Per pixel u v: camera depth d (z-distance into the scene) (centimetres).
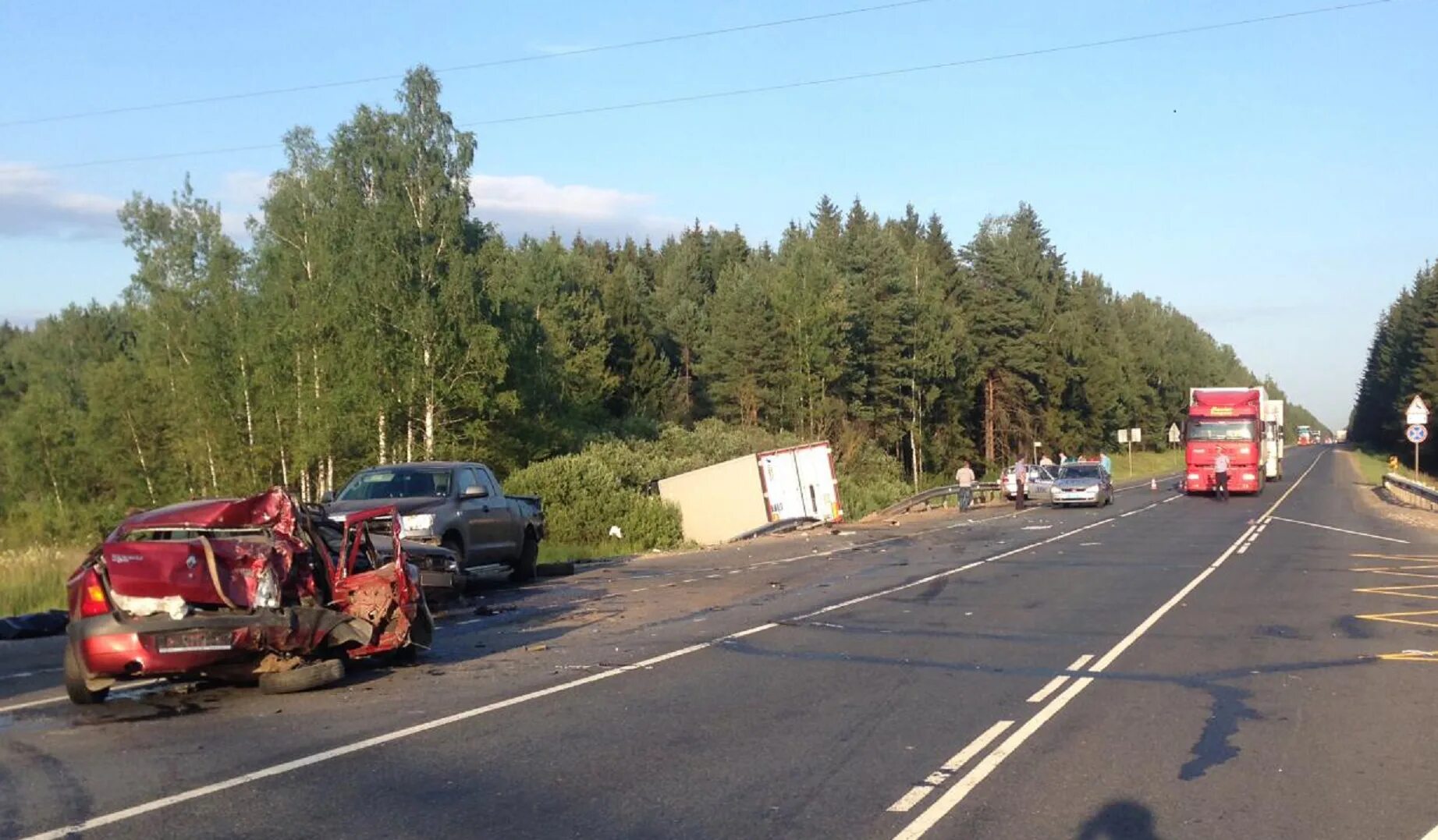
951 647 1275
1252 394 4922
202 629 976
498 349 4462
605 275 8706
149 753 819
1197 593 1756
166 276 5344
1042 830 640
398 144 4459
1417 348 9644
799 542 3164
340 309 4338
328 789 722
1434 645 1272
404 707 975
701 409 8500
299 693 1043
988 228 10856
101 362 8281
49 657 1302
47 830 640
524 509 2105
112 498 6006
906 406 7769
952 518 4141
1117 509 4347
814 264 7000
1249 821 657
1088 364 10375
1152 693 1018
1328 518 3584
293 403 4794
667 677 1109
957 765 778
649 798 703
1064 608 1591
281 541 1065
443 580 1609
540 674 1133
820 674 1121
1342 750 820
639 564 2586
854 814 669
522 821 659
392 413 4372
